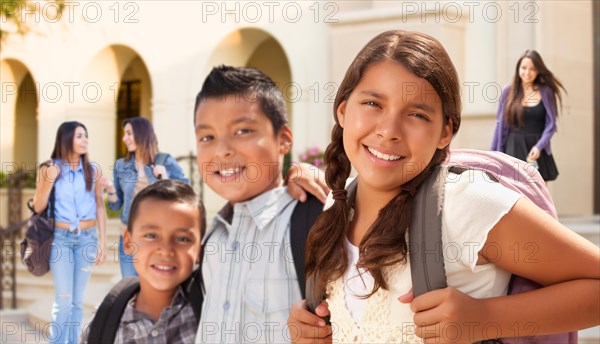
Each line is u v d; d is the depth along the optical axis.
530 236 1.25
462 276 1.32
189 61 9.84
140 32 10.27
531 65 4.42
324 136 8.16
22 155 14.21
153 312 2.29
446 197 1.31
